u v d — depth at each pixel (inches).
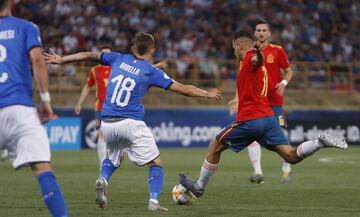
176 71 3356.3
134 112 1070.4
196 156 2508.6
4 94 802.2
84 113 2967.5
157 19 3693.4
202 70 3444.9
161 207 1074.1
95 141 2987.2
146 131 1076.5
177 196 1159.0
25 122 798.5
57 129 2908.5
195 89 1050.1
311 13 4067.4
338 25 4101.9
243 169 1977.1
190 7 3823.8
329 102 3636.8
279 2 4028.1
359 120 3395.7
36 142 798.5
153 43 1084.5
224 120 3201.3
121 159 1112.8
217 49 3708.2
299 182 1590.8
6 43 812.0
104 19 3533.5
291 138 3272.6
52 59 1039.0
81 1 3570.4
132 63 1071.0
